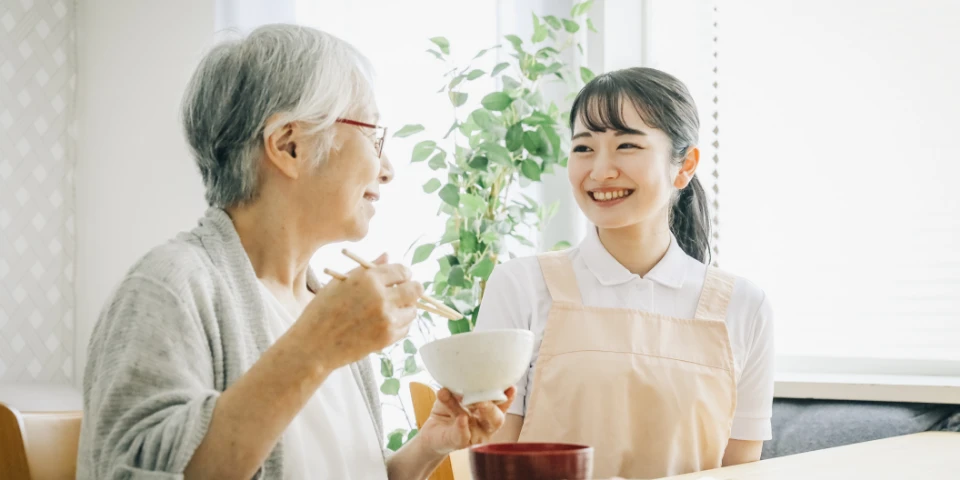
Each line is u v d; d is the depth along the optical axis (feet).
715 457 5.67
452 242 8.83
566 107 9.66
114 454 3.26
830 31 8.87
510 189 9.69
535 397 5.66
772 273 9.12
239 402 3.16
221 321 3.71
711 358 5.72
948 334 8.27
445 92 9.80
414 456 4.33
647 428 5.54
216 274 3.78
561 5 9.89
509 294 6.09
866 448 5.67
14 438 4.14
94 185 11.80
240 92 3.93
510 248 9.57
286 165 3.98
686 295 6.07
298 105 3.92
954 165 8.27
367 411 4.39
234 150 3.97
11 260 11.35
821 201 8.89
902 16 8.52
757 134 9.27
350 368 4.42
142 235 11.48
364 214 4.24
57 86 11.79
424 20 9.93
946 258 8.28
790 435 7.77
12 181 11.41
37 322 11.52
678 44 9.78
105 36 11.79
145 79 11.52
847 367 8.68
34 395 10.94
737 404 6.05
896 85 8.54
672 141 5.93
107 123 11.75
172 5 11.36
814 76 8.96
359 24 10.13
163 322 3.44
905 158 8.49
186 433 3.13
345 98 4.03
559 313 5.80
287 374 3.16
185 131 4.13
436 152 9.74
